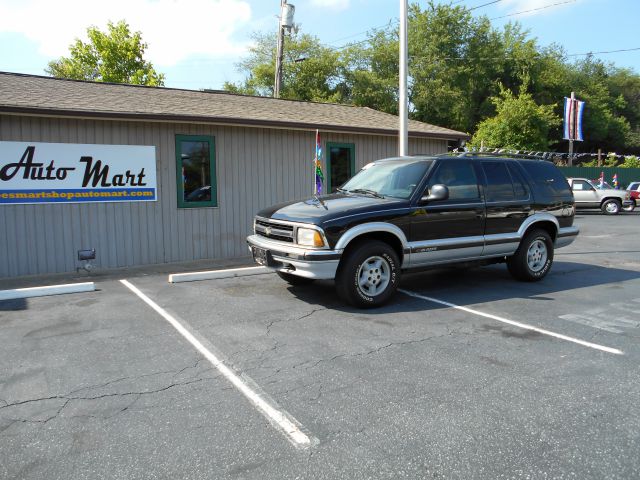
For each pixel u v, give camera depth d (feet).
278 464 9.61
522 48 146.00
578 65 186.39
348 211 19.67
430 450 10.05
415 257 21.11
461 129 140.26
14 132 27.48
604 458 9.77
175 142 32.48
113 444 10.33
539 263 25.59
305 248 19.25
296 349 15.75
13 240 27.84
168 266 31.40
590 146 168.45
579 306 20.98
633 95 183.42
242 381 13.38
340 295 20.18
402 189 21.75
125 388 12.97
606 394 12.56
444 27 137.80
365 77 137.28
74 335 17.25
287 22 78.95
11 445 10.31
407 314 19.67
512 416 11.41
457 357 15.05
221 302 21.62
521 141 99.86
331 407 11.87
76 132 29.17
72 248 29.45
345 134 39.63
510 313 19.84
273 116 36.11
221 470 9.43
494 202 23.29
